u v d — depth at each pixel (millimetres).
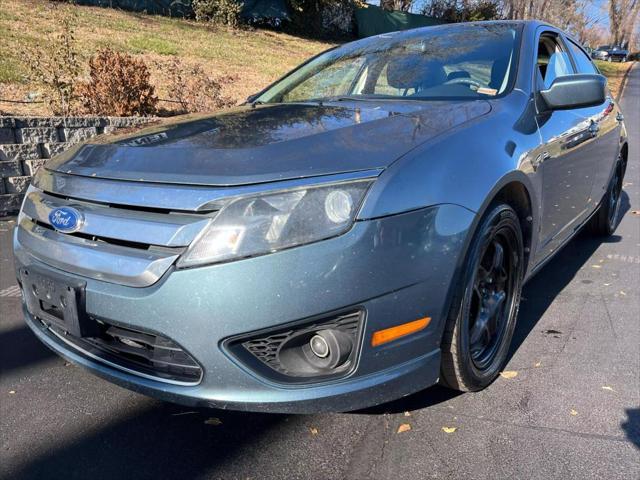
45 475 2082
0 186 5590
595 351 2943
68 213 2146
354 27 22828
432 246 1996
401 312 1969
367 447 2195
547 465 2074
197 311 1857
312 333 1931
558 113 3164
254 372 1914
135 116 7227
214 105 8266
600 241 5066
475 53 3271
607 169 4289
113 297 1966
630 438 2225
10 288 3918
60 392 2635
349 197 1883
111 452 2209
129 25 13656
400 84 3225
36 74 7125
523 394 2537
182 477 2062
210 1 17094
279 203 1853
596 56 43344
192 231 1870
